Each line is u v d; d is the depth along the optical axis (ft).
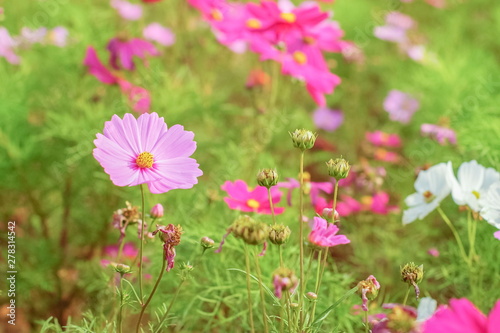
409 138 6.49
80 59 4.97
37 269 4.45
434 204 3.77
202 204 4.37
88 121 4.56
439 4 7.95
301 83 4.90
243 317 3.90
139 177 3.21
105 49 4.99
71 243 4.77
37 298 4.57
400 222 4.93
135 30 5.93
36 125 4.81
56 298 4.55
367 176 4.83
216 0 4.95
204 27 6.17
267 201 3.84
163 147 3.28
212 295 3.98
